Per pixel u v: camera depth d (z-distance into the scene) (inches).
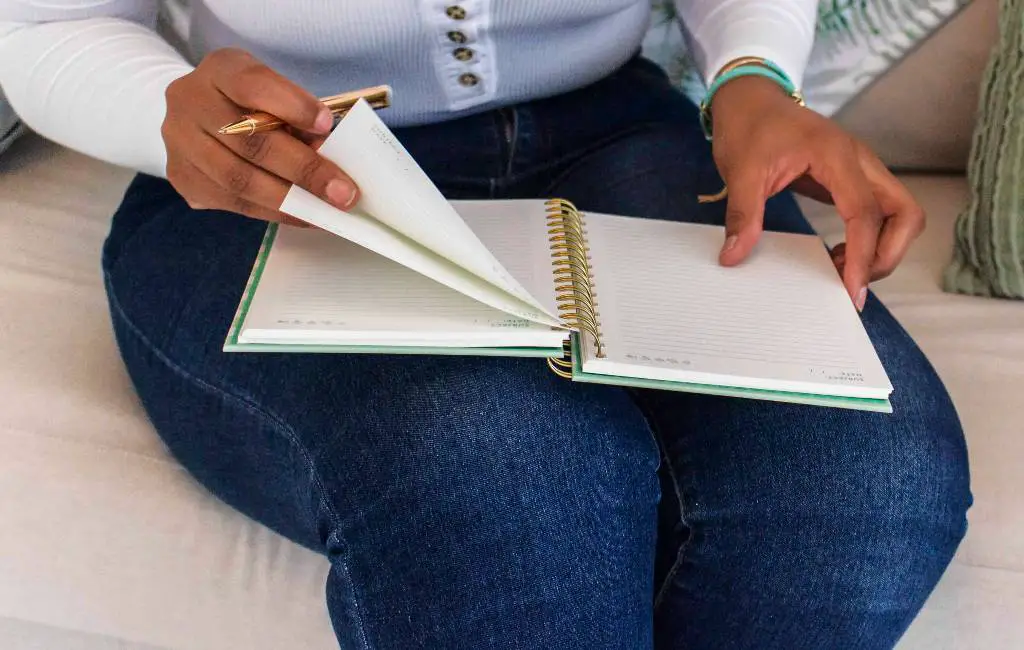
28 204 36.3
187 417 26.0
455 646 20.0
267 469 24.8
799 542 23.9
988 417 30.4
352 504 21.5
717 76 31.9
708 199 29.6
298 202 21.1
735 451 25.0
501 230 26.1
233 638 27.0
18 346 29.5
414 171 21.0
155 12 32.5
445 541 20.6
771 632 24.8
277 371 24.3
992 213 34.9
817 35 41.4
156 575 26.9
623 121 35.5
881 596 23.9
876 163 28.0
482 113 33.6
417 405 22.2
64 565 26.6
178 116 22.4
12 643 29.5
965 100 41.1
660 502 26.2
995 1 39.1
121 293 28.3
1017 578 27.1
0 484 26.6
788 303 25.2
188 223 29.2
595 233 27.1
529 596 20.3
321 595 27.0
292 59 30.2
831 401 22.1
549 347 21.3
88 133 27.4
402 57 29.8
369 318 21.5
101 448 27.8
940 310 35.3
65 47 27.7
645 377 21.9
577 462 21.9
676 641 26.2
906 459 24.3
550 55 32.0
